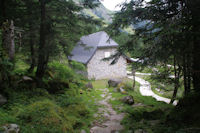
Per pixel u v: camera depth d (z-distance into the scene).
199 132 3.07
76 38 9.05
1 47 5.87
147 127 4.55
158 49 4.39
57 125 3.92
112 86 15.84
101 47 21.81
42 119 3.88
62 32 8.57
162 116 5.64
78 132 4.39
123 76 23.14
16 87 6.14
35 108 4.29
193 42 4.01
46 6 8.04
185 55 4.24
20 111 4.13
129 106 8.53
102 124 5.53
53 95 7.72
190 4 3.67
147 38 5.08
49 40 7.19
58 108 4.89
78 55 22.80
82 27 8.53
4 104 4.46
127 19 5.61
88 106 8.02
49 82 8.87
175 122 4.27
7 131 2.87
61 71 12.84
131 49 6.34
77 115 5.82
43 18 7.49
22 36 8.33
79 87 12.51
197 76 4.59
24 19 7.61
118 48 6.34
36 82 7.64
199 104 4.14
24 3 7.77
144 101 9.88
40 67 8.12
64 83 9.80
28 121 3.75
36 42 9.05
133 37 6.11
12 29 7.33
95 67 21.56
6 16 7.15
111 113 7.22
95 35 24.95
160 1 4.50
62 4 7.44
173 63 6.11
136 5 5.43
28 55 10.02
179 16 4.12
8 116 3.64
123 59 23.06
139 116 6.21
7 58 5.94
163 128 4.04
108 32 6.65
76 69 17.50
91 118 6.08
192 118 3.95
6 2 7.30
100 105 8.69
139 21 5.88
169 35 3.87
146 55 5.06
